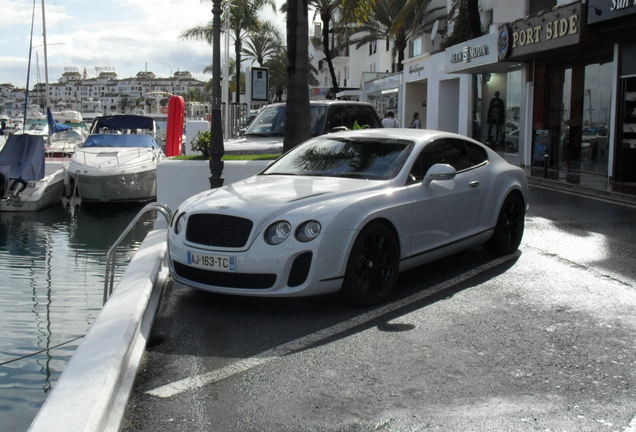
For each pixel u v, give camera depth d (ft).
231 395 13.35
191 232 19.10
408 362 15.01
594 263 24.43
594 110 59.21
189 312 19.07
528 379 13.96
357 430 11.79
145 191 64.23
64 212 61.41
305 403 12.94
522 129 72.59
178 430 11.84
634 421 11.96
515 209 25.98
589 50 57.88
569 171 61.52
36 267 38.78
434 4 127.13
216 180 33.63
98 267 38.93
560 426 11.80
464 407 12.65
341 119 41.93
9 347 23.52
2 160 61.62
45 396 18.81
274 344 16.34
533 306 19.16
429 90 102.73
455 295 20.40
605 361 14.90
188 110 183.73
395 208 19.72
